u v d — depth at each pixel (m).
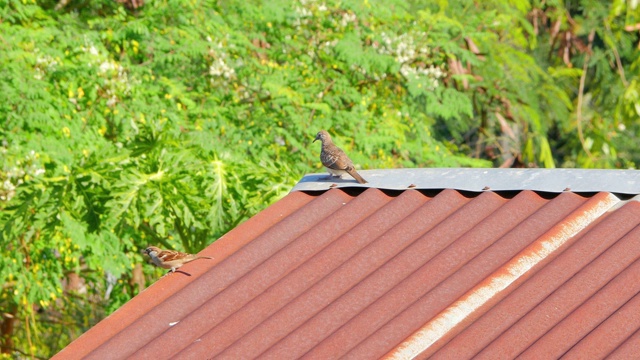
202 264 8.73
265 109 20.12
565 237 8.22
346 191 9.58
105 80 18.53
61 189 14.77
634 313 7.17
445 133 28.17
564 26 27.70
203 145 18.11
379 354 7.15
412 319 7.44
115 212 14.30
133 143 15.30
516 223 8.52
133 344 7.78
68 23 20.12
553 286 7.66
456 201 9.02
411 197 9.16
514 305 7.48
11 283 19.53
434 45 21.89
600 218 8.45
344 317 7.64
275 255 8.55
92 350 7.79
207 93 19.92
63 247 18.91
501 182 9.16
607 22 27.55
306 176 9.97
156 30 20.20
